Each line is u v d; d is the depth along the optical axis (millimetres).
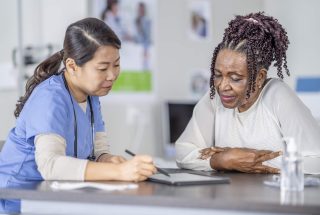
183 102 3959
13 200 1683
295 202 1203
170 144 3875
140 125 3926
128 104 3865
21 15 3246
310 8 4488
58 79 1752
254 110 1958
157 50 4023
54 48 3410
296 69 4559
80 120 1787
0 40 3266
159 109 4039
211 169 1926
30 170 1715
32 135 1641
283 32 1925
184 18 4180
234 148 1890
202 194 1317
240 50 1830
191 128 2090
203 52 4301
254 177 1726
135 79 3904
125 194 1313
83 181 1544
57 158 1573
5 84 3275
